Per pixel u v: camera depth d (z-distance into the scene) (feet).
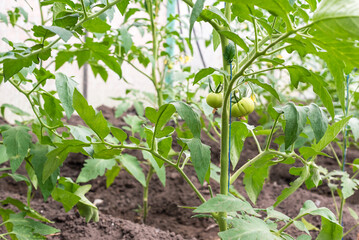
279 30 4.91
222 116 3.92
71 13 3.83
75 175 9.45
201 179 3.27
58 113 4.41
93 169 6.21
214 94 4.26
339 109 8.19
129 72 15.12
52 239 5.93
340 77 2.75
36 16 10.74
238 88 4.35
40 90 4.22
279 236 3.68
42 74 4.46
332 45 2.41
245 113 4.26
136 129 7.54
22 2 10.05
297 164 10.93
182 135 7.79
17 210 6.81
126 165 6.39
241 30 9.04
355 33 2.11
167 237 6.12
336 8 2.16
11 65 3.41
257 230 3.32
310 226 6.23
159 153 4.11
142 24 6.75
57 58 5.36
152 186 9.29
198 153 3.29
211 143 11.64
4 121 10.06
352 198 9.12
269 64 8.53
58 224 6.47
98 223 6.41
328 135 4.10
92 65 7.11
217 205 3.39
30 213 4.87
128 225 6.39
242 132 4.69
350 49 2.33
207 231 7.41
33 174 4.80
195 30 14.94
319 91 3.30
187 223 7.86
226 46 3.85
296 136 3.34
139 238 5.97
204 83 7.23
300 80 3.45
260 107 11.52
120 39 7.06
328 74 8.70
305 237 3.83
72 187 5.11
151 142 3.98
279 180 10.63
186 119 3.27
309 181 5.01
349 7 2.11
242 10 3.05
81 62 5.55
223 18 3.29
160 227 7.66
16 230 4.30
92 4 4.51
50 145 4.35
